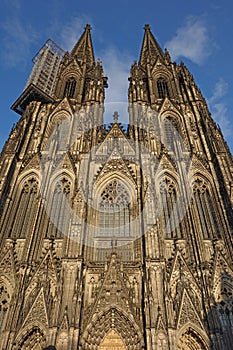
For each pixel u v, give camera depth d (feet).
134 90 318.86
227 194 212.23
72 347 151.53
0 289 182.91
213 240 201.98
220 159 236.02
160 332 153.69
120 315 170.40
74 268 178.81
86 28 452.35
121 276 181.06
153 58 374.22
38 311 170.81
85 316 167.73
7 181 225.35
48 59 380.78
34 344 165.58
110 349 163.02
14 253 196.65
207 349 159.12
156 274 174.50
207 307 170.71
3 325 170.91
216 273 185.88
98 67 369.91
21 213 222.07
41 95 311.27
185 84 324.60
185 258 193.36
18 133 260.42
